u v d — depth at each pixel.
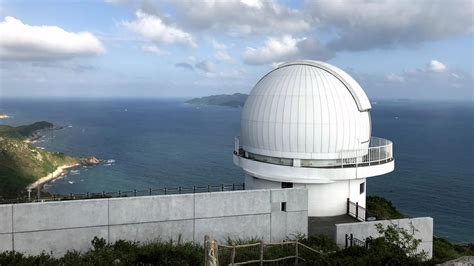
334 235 22.77
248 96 30.30
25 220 18.91
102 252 17.62
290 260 18.11
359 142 27.28
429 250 24.52
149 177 100.31
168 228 21.17
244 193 22.34
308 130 26.09
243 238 22.36
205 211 21.72
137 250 18.25
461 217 69.69
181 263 15.88
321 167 26.64
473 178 100.69
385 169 27.88
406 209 73.75
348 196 27.50
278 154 27.05
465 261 15.88
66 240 19.58
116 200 20.27
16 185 88.38
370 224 23.00
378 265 16.19
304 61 29.05
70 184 96.62
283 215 23.06
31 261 16.27
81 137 192.62
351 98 27.41
